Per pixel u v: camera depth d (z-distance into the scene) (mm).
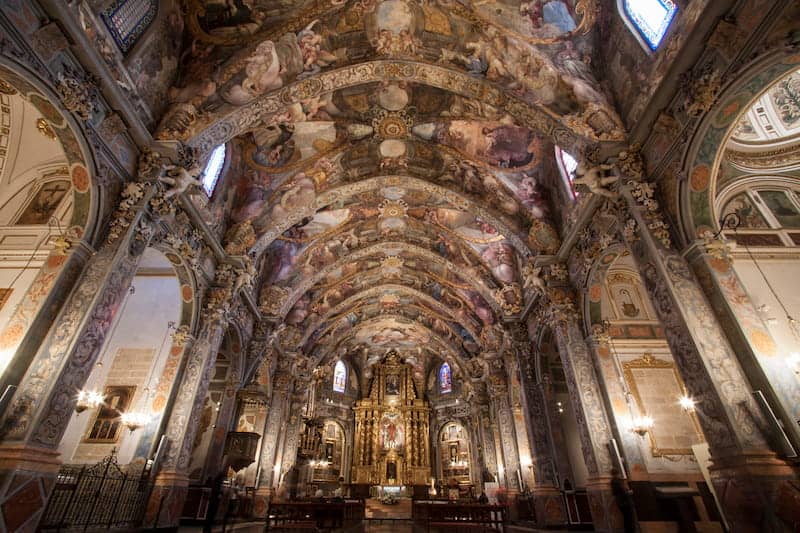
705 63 6816
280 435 19531
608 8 9195
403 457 33625
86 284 7109
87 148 7219
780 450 5664
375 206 16922
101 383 12531
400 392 36844
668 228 7719
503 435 19016
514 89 10305
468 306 21344
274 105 10477
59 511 7578
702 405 6430
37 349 6473
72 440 11531
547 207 13273
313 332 23594
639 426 10539
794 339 9008
